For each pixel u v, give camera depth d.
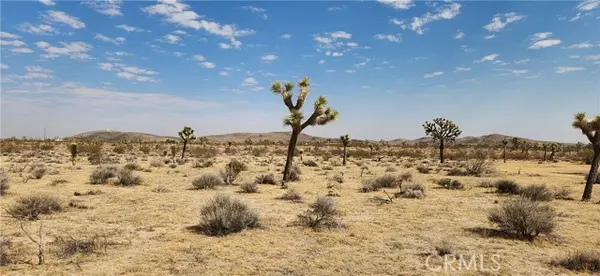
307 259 9.12
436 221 13.55
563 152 94.25
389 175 24.30
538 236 11.50
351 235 11.41
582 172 39.91
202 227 11.86
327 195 19.88
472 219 13.95
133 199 17.34
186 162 49.12
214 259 9.01
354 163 54.44
